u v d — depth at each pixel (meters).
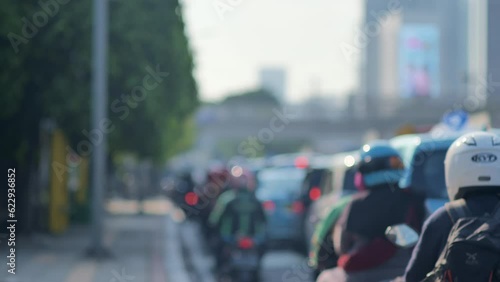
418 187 15.78
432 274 8.20
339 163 27.84
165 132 52.41
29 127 42.88
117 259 36.41
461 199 8.58
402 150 17.34
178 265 34.56
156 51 42.56
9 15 37.47
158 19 42.66
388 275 11.91
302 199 34.44
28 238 43.03
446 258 8.02
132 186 94.44
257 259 24.84
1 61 38.44
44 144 49.81
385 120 157.12
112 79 42.06
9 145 42.91
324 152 156.12
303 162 40.78
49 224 47.75
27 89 41.44
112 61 41.59
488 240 7.87
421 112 155.25
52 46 40.00
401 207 12.12
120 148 49.81
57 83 40.59
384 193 12.22
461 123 19.39
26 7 38.38
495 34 172.25
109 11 41.88
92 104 36.81
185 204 52.38
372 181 12.23
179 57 43.44
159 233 52.69
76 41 40.09
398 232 9.91
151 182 103.94
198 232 48.28
